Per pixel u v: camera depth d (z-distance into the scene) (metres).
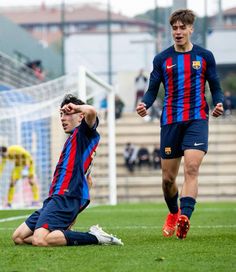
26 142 45.62
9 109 39.91
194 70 16.58
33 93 44.00
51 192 14.88
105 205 39.47
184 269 11.48
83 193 14.80
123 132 60.75
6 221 25.47
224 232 18.41
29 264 12.10
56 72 72.88
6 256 13.06
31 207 39.12
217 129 59.62
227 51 64.94
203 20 62.84
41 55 68.69
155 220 25.11
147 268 11.55
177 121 16.52
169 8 59.50
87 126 14.95
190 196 15.94
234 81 65.69
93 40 63.06
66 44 63.38
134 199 56.16
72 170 14.73
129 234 18.17
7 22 59.22
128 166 56.50
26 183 45.22
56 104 42.94
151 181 56.22
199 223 22.67
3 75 49.81
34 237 14.33
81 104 15.30
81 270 11.41
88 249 13.87
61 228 14.45
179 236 15.89
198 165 16.20
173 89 16.67
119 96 62.25
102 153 55.12
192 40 63.16
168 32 60.03
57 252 13.43
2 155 38.66
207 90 58.69
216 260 12.49
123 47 62.84
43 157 46.50
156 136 60.50
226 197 56.62
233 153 59.12
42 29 117.00
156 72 16.98
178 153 16.81
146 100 17.03
